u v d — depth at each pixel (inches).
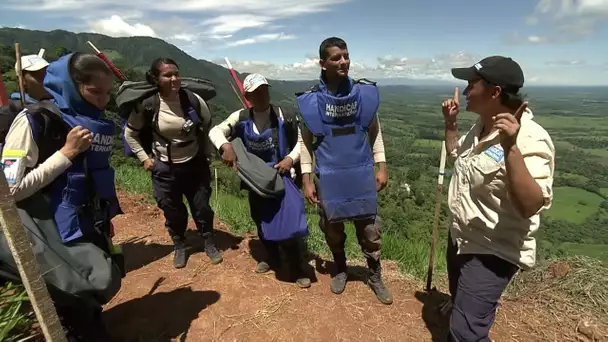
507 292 121.8
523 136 73.1
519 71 75.5
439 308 113.3
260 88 118.3
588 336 102.1
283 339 101.0
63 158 69.6
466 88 80.9
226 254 147.0
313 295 120.4
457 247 88.9
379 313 112.6
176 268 134.5
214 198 244.2
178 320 106.9
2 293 75.6
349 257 154.9
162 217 192.4
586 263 124.0
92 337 84.1
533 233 79.5
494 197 77.4
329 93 105.3
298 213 119.5
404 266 148.3
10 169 65.2
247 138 124.6
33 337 78.0
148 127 125.1
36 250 67.6
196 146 128.4
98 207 82.0
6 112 76.5
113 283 77.0
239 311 111.0
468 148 85.4
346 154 107.2
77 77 73.6
